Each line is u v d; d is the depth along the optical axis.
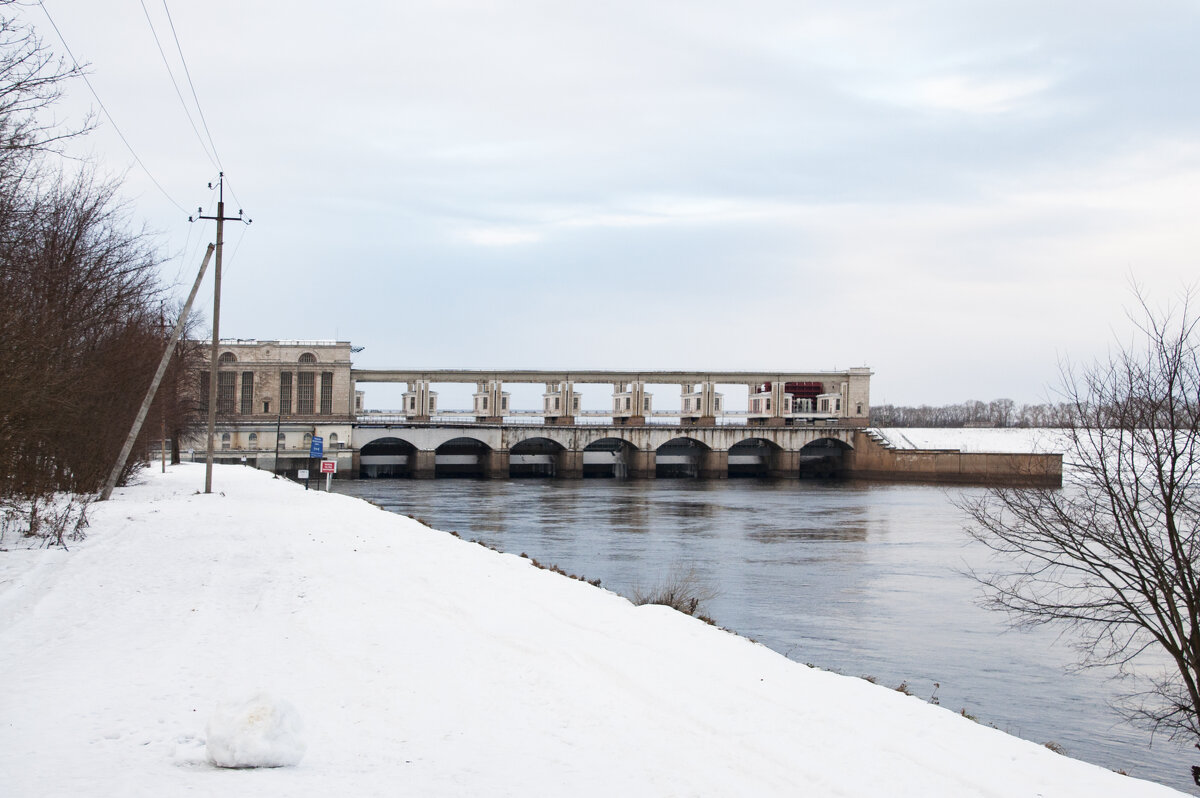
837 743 10.93
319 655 14.38
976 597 36.69
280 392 125.88
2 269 24.08
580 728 11.03
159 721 10.56
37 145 21.06
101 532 30.27
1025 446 139.88
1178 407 18.78
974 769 10.39
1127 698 23.53
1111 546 21.28
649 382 146.62
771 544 54.72
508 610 18.70
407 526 37.84
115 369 42.38
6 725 10.14
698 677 13.70
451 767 9.48
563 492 101.44
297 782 8.70
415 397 137.88
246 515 39.00
